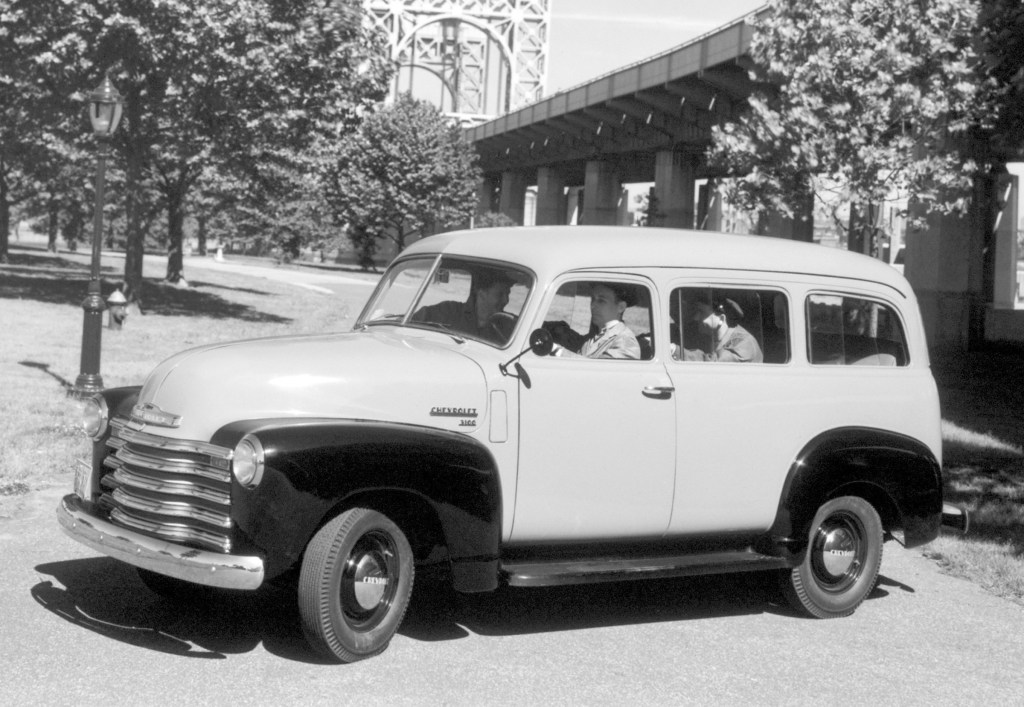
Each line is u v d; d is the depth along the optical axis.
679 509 6.24
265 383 5.24
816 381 6.68
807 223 39.56
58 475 9.33
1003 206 32.66
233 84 27.16
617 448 6.00
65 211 69.06
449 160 80.12
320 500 4.93
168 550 4.89
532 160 90.69
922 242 32.44
